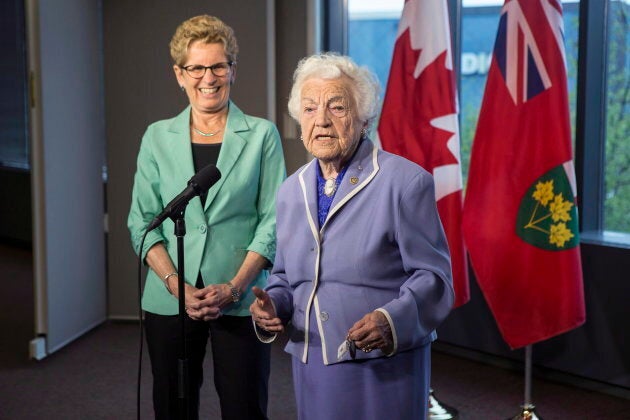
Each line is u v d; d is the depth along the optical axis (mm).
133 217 2463
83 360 4387
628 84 3971
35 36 4215
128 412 3619
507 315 3371
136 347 4629
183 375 2135
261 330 1971
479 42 4480
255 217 2473
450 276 1822
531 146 3273
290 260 1928
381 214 1795
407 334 1710
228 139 2412
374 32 4965
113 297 5133
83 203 4785
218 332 2395
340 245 1830
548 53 3232
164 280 2359
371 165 1851
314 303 1869
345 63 1839
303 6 4840
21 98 8406
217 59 2350
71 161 4609
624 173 4023
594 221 4141
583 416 3568
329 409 1840
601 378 3834
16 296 6102
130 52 4875
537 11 3252
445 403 3703
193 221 2395
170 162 2424
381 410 1810
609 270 3775
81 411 3631
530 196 3289
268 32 4719
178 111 4879
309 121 1821
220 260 2393
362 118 1841
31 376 4129
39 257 4387
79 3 4637
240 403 2410
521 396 3836
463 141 4605
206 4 4754
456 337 4430
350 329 1719
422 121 3572
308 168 1955
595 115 4047
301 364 1905
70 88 4559
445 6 3578
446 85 3541
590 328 3859
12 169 8188
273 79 4754
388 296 1825
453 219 3533
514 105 3301
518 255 3322
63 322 4590
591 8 3938
